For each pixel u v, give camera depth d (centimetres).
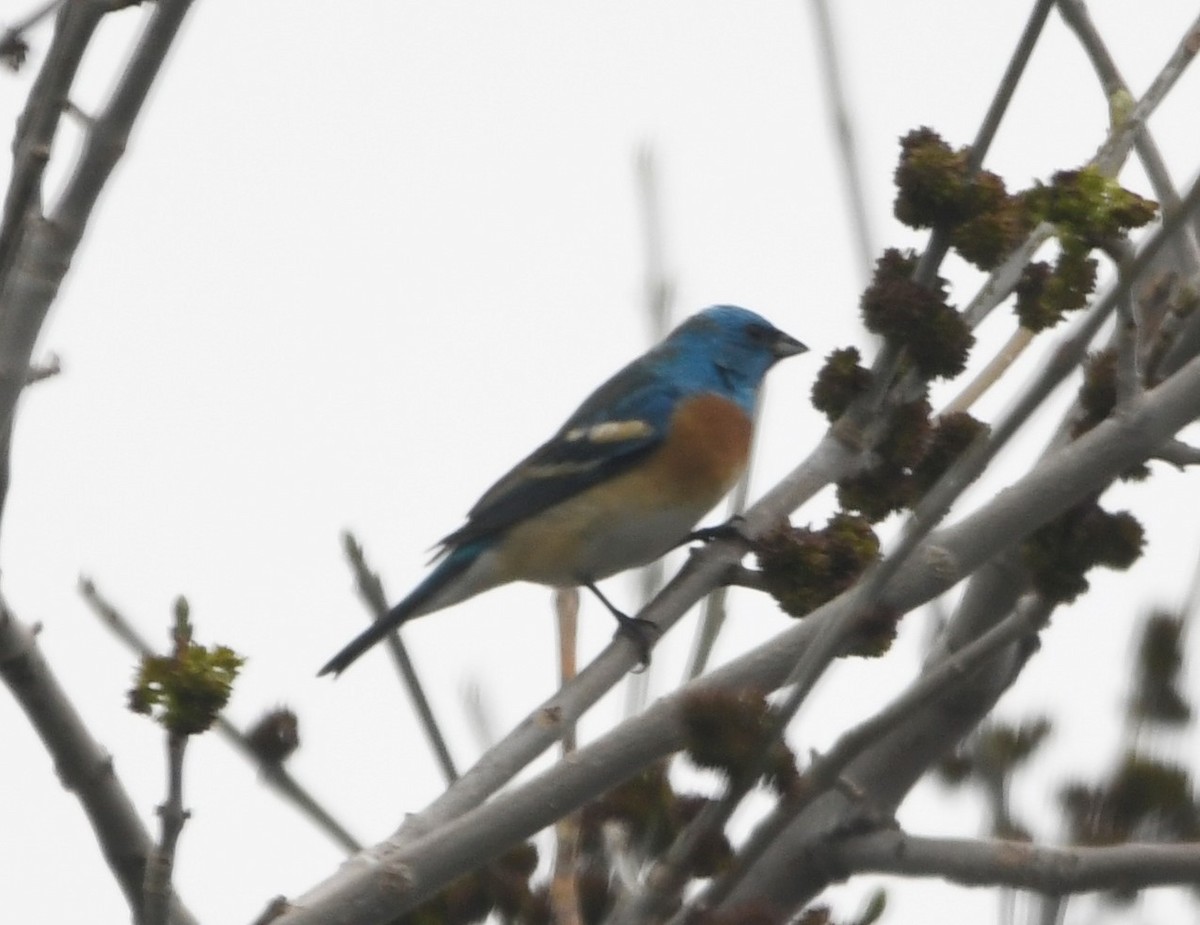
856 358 1174
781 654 932
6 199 860
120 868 901
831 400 1171
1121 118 1111
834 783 796
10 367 852
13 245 862
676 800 1016
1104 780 1046
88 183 859
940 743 1125
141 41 855
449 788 972
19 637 888
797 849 1077
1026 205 878
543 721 1023
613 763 879
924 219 1063
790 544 1103
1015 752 1057
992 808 1052
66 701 901
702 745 822
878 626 927
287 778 974
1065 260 1044
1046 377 775
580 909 1006
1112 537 918
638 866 1002
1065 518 938
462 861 867
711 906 788
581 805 880
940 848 1025
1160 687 1051
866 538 1105
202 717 765
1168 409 934
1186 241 1217
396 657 1067
